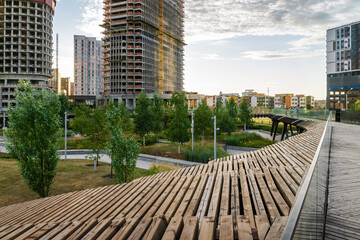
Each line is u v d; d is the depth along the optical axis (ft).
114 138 56.75
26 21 303.07
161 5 394.11
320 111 101.24
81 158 98.78
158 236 12.46
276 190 18.24
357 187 20.10
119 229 14.51
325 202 15.85
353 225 13.93
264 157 34.37
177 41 449.48
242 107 209.87
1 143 127.44
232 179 22.85
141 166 86.22
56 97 51.67
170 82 416.67
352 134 56.54
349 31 351.46
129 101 348.18
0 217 29.48
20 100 47.26
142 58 347.56
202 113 129.08
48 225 17.47
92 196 27.99
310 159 28.30
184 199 18.07
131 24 349.41
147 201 20.08
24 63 310.24
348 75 353.92
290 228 4.87
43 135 47.32
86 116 158.92
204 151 95.55
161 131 155.22
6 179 64.54
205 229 11.96
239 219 12.67
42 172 47.93
